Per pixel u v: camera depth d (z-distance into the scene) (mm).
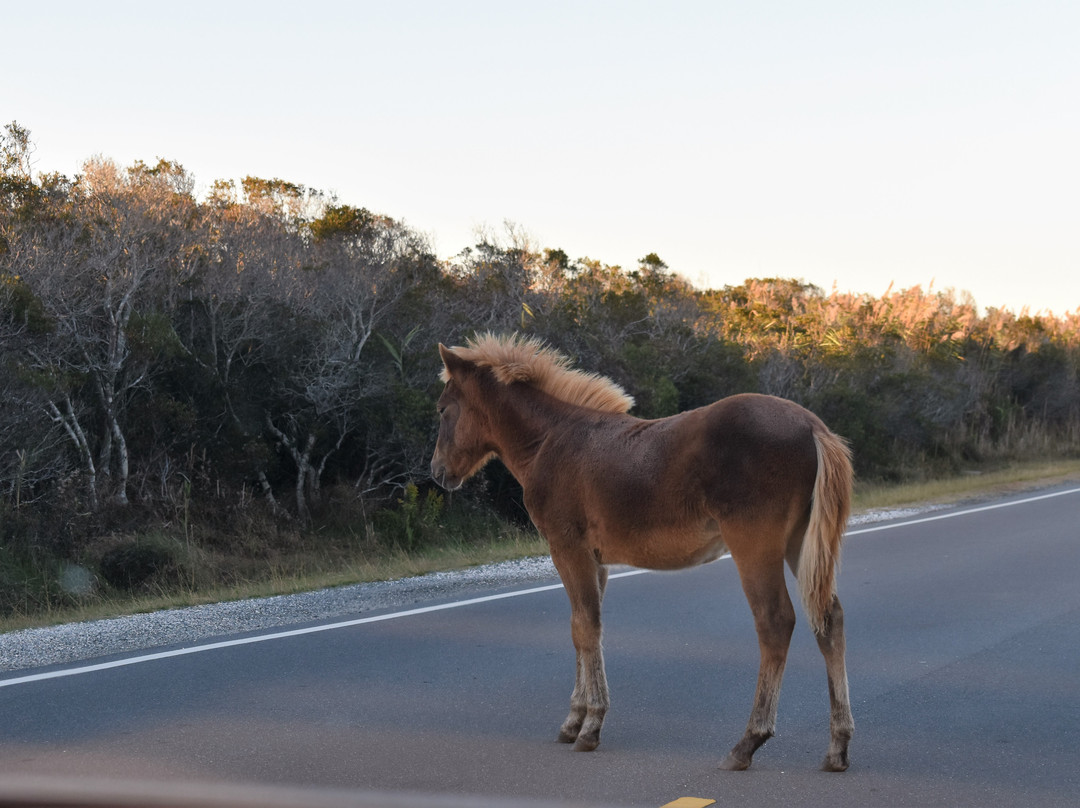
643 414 20359
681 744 5223
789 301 42875
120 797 2117
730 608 9125
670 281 30094
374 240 20484
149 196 17812
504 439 5969
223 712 5789
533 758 4965
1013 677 6535
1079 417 39219
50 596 12531
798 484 4691
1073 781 4551
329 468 18031
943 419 32062
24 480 14148
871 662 7012
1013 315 45031
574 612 5363
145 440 15680
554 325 20500
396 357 17516
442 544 16219
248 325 17312
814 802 4293
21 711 5816
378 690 6297
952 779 4594
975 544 13344
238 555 14945
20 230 15383
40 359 14539
